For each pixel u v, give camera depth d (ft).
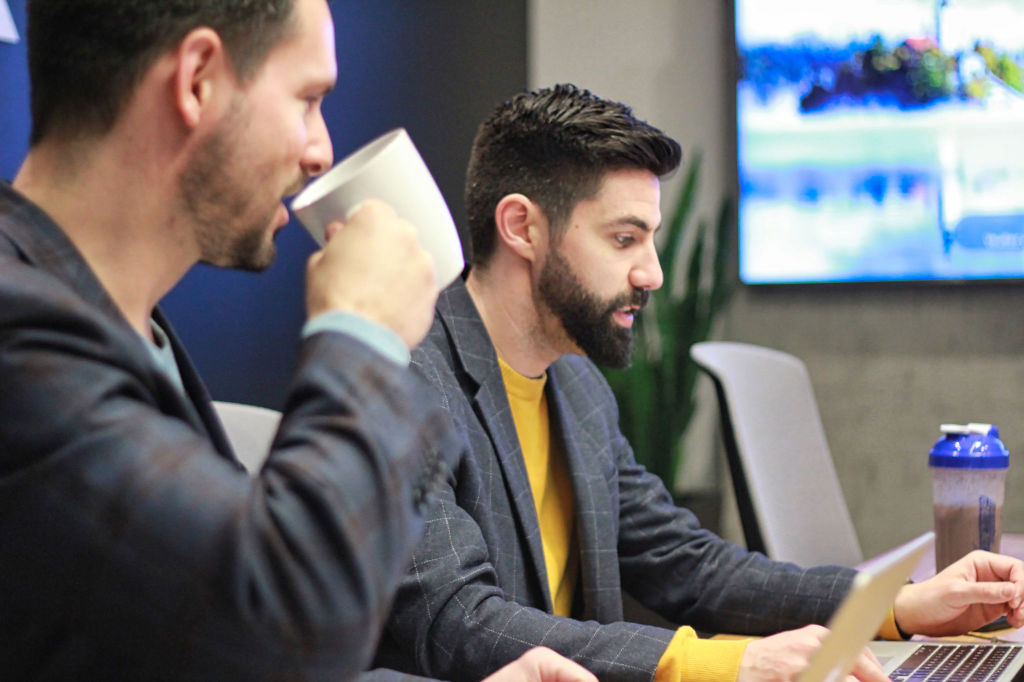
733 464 6.32
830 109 11.37
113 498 2.01
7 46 6.59
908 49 11.13
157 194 2.44
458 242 2.93
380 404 2.22
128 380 2.15
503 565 4.42
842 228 11.41
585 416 5.21
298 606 2.03
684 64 12.07
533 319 4.78
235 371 9.09
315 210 2.77
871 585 2.20
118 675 2.11
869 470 11.71
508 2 11.53
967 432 4.90
